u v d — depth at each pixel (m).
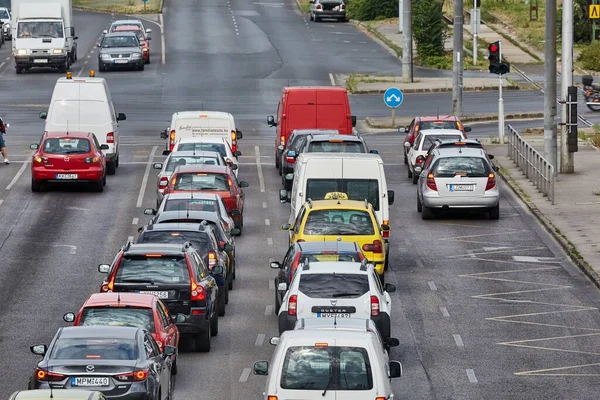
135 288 62.19
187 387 58.12
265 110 167.88
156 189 115.50
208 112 124.38
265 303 76.31
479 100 175.50
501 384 59.38
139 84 188.50
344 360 45.00
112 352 48.81
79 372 47.69
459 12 158.62
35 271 83.94
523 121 160.38
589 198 109.44
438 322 71.75
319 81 191.62
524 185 116.31
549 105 121.50
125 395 47.62
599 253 87.94
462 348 66.19
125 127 155.00
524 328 70.31
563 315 73.12
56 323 70.94
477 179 101.12
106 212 104.94
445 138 118.75
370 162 84.50
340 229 75.75
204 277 65.75
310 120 124.69
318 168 84.38
